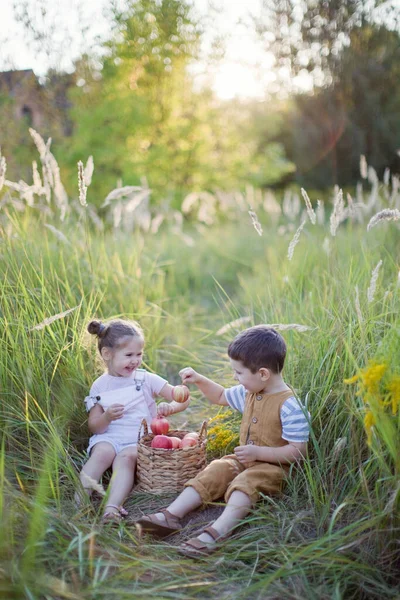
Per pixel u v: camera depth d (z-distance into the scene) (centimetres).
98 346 416
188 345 610
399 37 1441
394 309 372
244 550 297
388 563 270
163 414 399
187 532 325
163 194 1351
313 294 505
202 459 372
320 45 1441
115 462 375
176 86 1423
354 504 304
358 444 328
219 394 399
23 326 396
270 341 355
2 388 378
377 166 1622
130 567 270
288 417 349
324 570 267
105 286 532
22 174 986
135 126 1290
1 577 234
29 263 467
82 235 598
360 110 1585
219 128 1540
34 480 343
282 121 1742
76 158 1234
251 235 1040
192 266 924
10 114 1102
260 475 333
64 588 237
